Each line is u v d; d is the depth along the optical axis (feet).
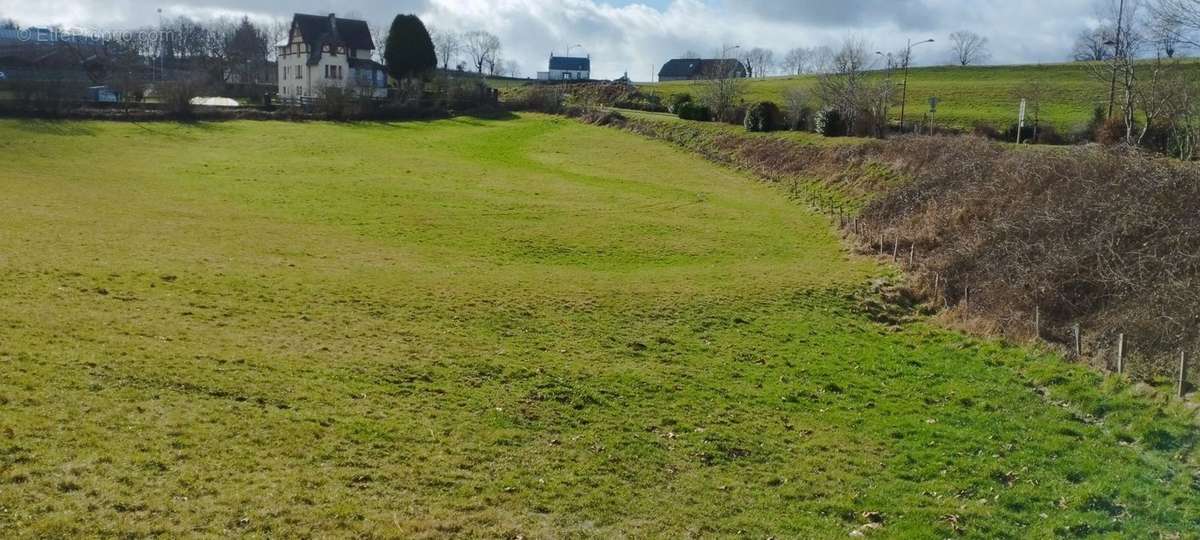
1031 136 167.02
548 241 120.06
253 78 414.82
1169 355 63.93
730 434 54.65
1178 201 86.12
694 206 151.64
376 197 147.23
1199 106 134.72
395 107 270.87
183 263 89.66
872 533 41.83
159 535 35.47
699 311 84.79
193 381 54.24
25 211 112.88
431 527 38.99
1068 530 41.57
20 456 40.52
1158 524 41.81
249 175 163.73
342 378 58.85
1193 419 53.31
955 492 46.78
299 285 84.58
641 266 108.78
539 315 80.38
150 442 44.52
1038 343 74.54
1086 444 53.06
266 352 62.59
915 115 209.56
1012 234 97.96
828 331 81.56
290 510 39.04
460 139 232.53
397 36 322.96
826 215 142.41
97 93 270.26
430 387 59.00
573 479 46.11
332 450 46.62
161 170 163.84
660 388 62.80
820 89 225.35
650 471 48.24
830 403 61.98
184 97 236.22
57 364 53.62
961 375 68.80
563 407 57.52
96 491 38.29
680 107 243.81
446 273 96.99
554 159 204.95
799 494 46.34
